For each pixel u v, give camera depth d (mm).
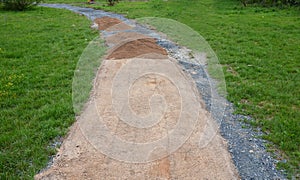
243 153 3059
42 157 2834
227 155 2984
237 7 13359
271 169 2822
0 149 2955
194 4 14961
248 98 4309
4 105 3857
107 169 2688
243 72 5277
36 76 4848
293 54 6258
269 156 3008
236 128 3527
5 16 11656
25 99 4016
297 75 5082
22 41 7348
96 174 2631
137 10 13453
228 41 7492
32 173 2623
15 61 5703
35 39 7609
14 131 3248
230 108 3988
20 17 11516
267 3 13320
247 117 3785
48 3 17781
